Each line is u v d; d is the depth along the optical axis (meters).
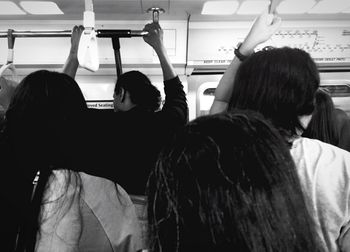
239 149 0.36
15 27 1.55
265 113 0.69
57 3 1.33
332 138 1.15
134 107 1.19
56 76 0.79
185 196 0.35
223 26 1.61
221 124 0.38
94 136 1.09
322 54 1.66
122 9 1.42
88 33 1.06
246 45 0.92
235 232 0.34
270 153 0.36
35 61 1.63
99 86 1.76
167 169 0.37
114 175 1.11
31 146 0.72
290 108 0.68
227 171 0.35
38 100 0.75
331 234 0.63
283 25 1.61
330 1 1.35
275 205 0.35
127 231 0.78
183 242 0.35
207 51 1.65
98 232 0.75
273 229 0.34
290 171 0.37
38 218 0.67
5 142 0.73
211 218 0.34
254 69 0.70
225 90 0.95
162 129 1.17
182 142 0.37
